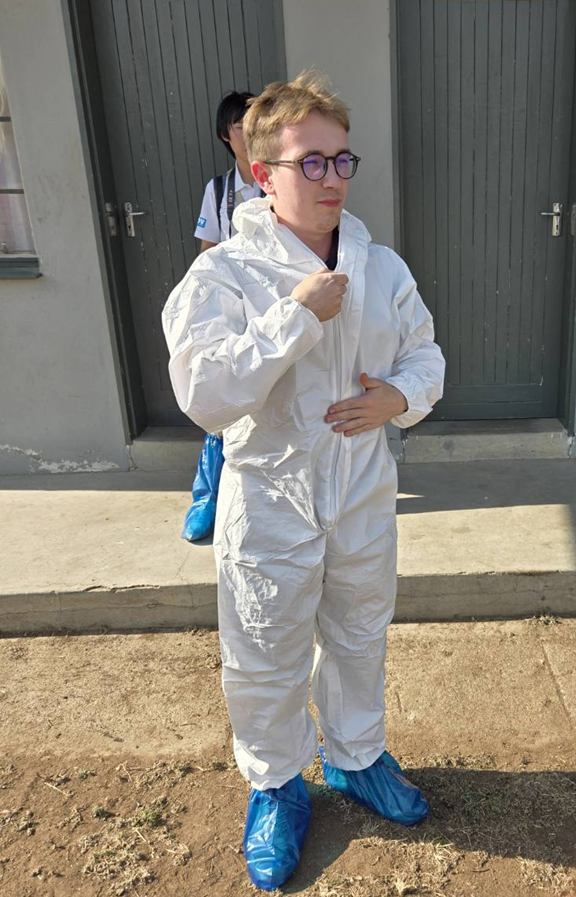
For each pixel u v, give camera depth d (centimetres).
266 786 190
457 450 389
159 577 298
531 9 348
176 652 283
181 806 215
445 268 387
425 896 183
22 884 193
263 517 171
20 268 375
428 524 326
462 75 357
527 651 271
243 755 191
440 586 288
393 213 358
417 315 179
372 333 166
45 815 214
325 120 150
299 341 144
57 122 352
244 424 168
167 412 418
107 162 372
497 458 389
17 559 320
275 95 153
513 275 387
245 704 183
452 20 349
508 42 352
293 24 337
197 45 357
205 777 225
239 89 362
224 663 183
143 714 252
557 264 384
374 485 175
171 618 297
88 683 269
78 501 373
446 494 354
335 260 169
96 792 221
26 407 397
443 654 272
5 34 341
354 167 156
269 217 157
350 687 198
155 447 399
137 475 400
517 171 371
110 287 377
